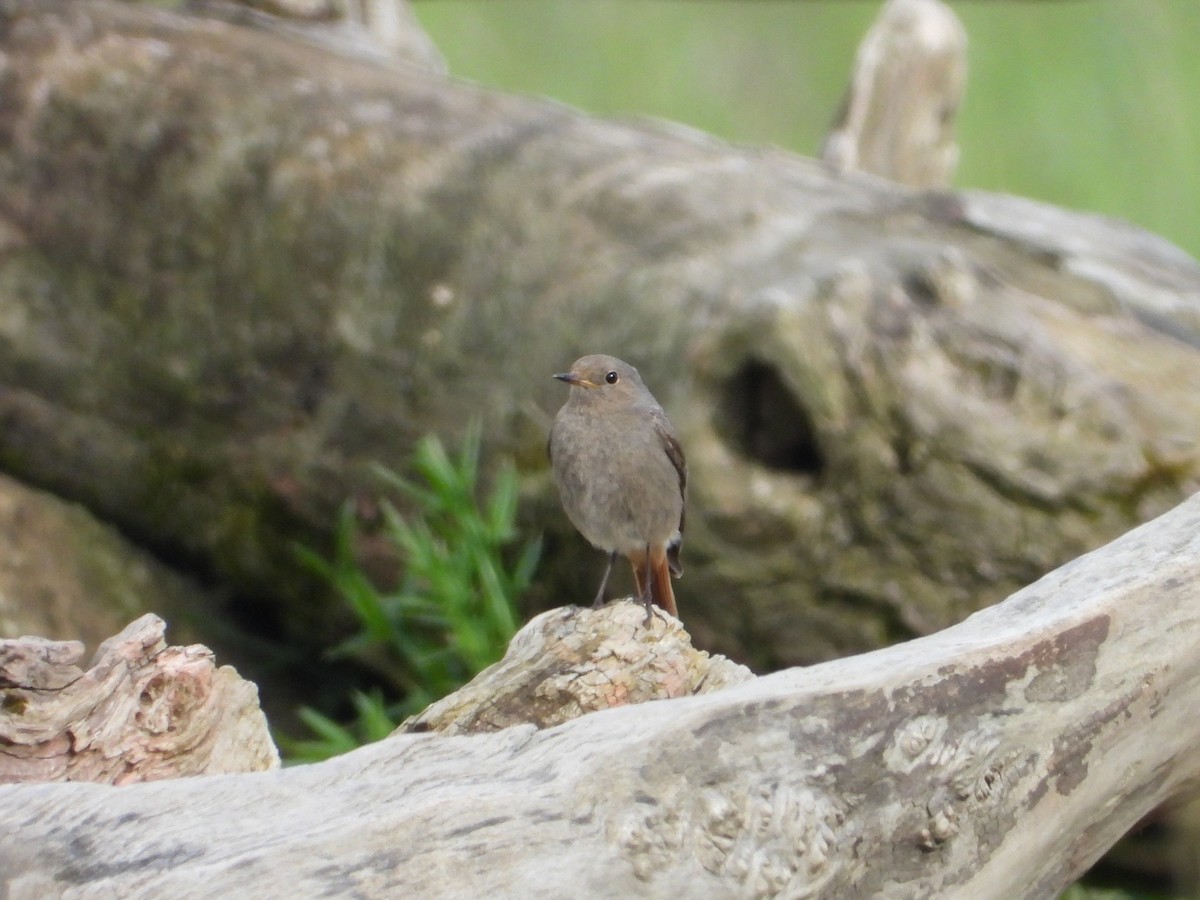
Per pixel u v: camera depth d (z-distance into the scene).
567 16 21.30
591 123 12.78
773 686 5.98
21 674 6.80
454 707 7.33
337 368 12.34
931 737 5.97
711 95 21.06
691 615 11.02
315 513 12.55
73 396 13.08
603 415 9.52
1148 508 9.99
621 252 11.48
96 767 6.93
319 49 13.79
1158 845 10.52
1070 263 11.03
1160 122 19.06
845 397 10.16
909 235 11.22
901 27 15.45
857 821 5.88
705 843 5.68
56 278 13.03
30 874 5.67
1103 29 19.31
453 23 21.11
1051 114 19.20
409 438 12.12
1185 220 18.69
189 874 5.49
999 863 6.15
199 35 13.56
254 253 12.56
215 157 12.76
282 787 5.99
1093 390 10.02
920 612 10.40
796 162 12.74
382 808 5.75
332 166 12.50
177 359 12.77
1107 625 6.23
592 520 9.73
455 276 12.02
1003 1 19.27
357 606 11.49
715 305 10.71
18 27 13.51
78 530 13.09
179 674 7.02
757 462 10.58
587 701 7.25
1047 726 6.13
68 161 13.04
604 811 5.64
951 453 10.10
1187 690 6.41
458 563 11.12
